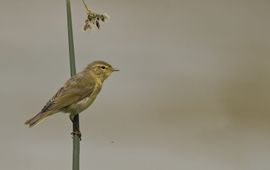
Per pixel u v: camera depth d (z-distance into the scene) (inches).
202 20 940.6
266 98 739.4
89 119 644.7
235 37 895.7
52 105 354.6
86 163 565.9
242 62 813.9
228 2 1008.2
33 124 346.3
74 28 862.5
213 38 890.7
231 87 765.9
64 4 941.8
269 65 832.3
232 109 708.7
